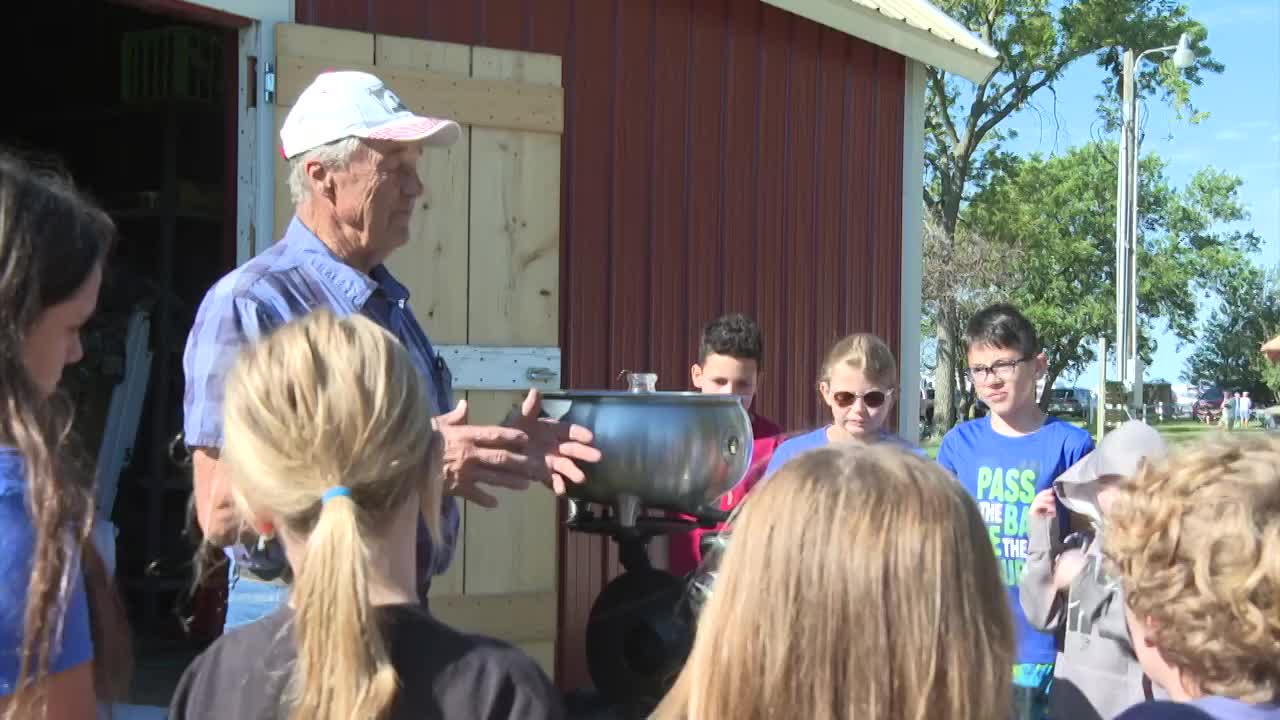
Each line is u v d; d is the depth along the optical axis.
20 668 1.38
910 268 7.05
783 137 6.22
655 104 5.55
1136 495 1.59
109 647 1.57
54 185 1.55
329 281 2.35
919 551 1.29
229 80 4.14
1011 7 28.95
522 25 5.00
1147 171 46.59
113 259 6.16
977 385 3.61
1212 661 1.48
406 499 1.42
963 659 1.28
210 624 5.42
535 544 4.31
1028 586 3.01
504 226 4.27
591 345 5.24
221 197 5.87
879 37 6.62
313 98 2.40
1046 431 3.55
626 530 2.44
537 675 1.43
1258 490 1.49
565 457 2.34
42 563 1.39
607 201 5.32
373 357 1.42
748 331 3.86
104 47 6.46
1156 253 46.16
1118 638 2.74
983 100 30.00
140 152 6.41
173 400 5.81
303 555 1.39
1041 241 36.69
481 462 2.26
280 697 1.39
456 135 2.48
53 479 1.42
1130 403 19.77
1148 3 30.14
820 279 6.45
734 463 2.46
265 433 1.38
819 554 1.30
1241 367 52.19
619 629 2.63
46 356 1.52
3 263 1.43
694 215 5.73
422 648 1.40
